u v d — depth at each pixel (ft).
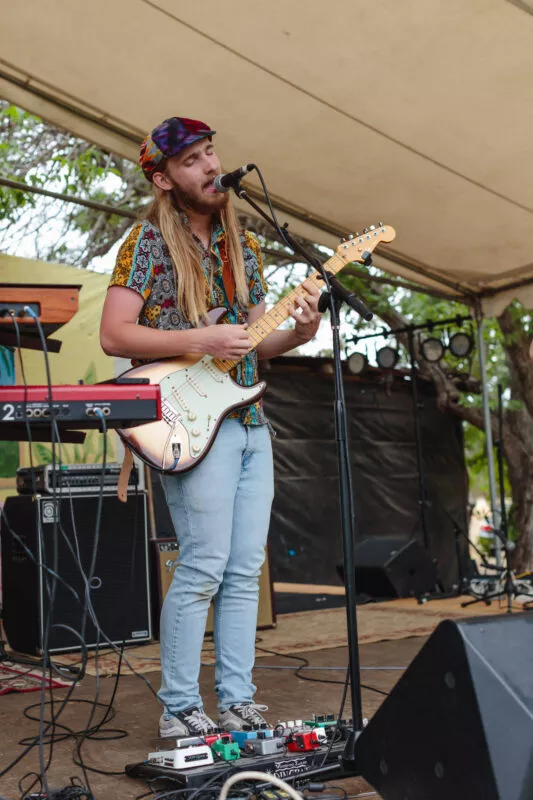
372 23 11.15
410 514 24.82
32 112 14.21
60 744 7.91
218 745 6.75
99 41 12.39
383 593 19.85
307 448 23.09
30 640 13.01
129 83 13.29
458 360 29.78
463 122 13.00
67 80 13.52
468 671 4.44
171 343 7.36
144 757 7.43
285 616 17.15
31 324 6.40
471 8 10.66
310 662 12.06
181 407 7.47
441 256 17.52
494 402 26.91
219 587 8.01
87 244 27.61
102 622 13.35
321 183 15.28
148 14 11.66
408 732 4.84
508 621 4.70
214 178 7.71
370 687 10.02
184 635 7.59
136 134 14.64
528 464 26.53
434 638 4.65
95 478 13.56
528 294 18.43
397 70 12.01
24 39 12.61
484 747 4.34
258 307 8.43
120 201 27.45
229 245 8.00
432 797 4.70
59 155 25.30
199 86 13.09
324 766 6.61
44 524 12.99
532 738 4.41
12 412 6.24
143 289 7.66
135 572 13.80
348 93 12.65
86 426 6.72
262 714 8.87
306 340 8.05
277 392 22.81
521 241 16.63
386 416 24.71
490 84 12.07
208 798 6.08
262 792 6.08
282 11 11.16
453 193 15.02
